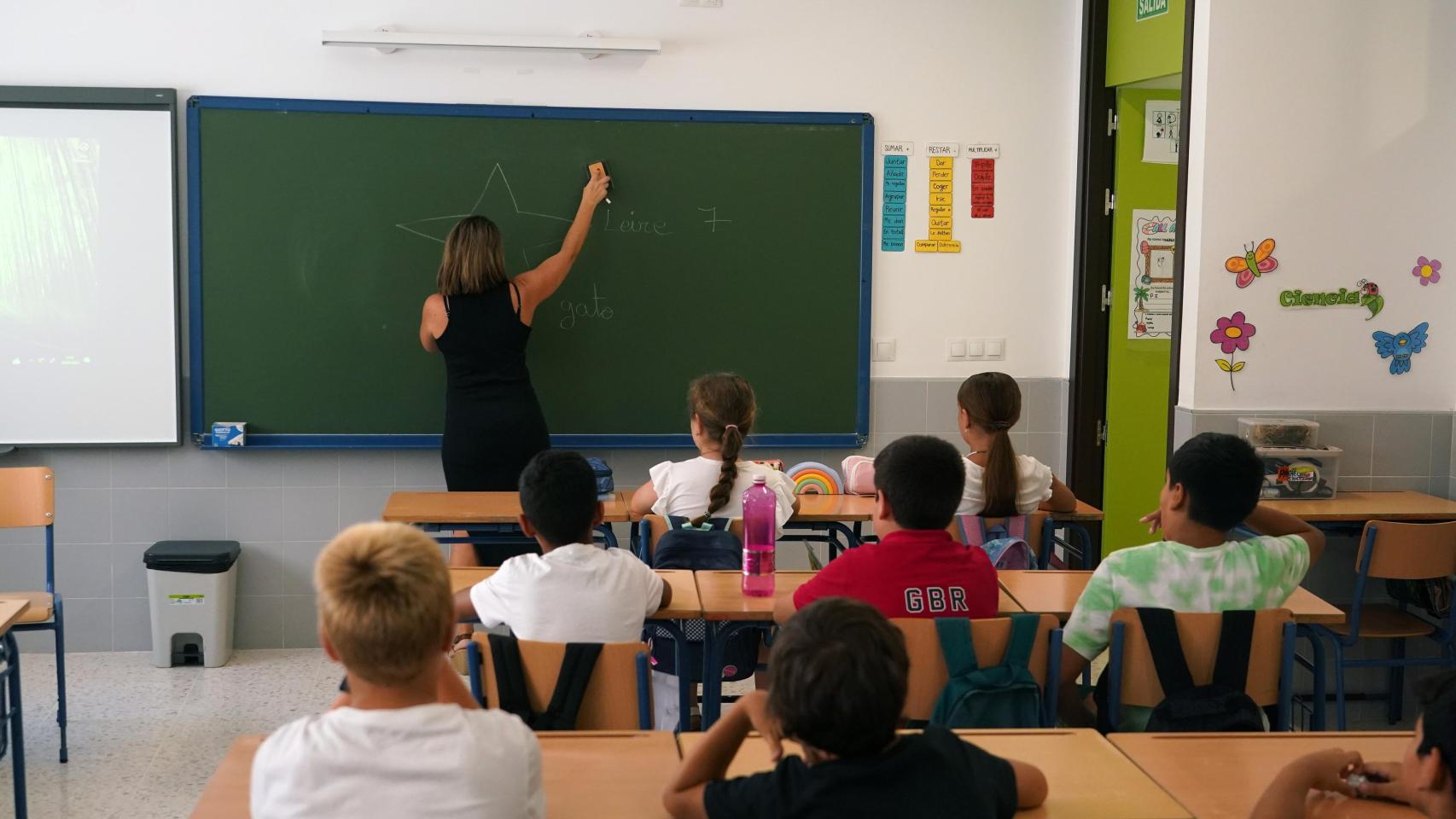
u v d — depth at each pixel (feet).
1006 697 7.33
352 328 15.47
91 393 15.08
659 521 11.11
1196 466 8.02
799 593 8.07
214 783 5.78
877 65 16.06
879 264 16.34
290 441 15.51
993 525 11.29
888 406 16.53
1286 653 7.80
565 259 15.01
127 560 15.51
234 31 15.01
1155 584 7.98
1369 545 11.94
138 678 14.57
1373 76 13.57
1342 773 5.60
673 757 6.19
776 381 16.25
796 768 4.73
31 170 14.76
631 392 16.06
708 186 15.87
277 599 15.84
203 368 15.28
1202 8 13.47
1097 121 16.24
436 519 12.38
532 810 4.85
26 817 10.61
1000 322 16.62
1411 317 13.94
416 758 4.62
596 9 15.57
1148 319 16.69
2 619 9.37
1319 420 13.94
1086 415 16.63
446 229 15.49
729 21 15.78
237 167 15.08
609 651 7.14
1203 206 13.55
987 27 16.19
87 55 14.80
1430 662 12.36
